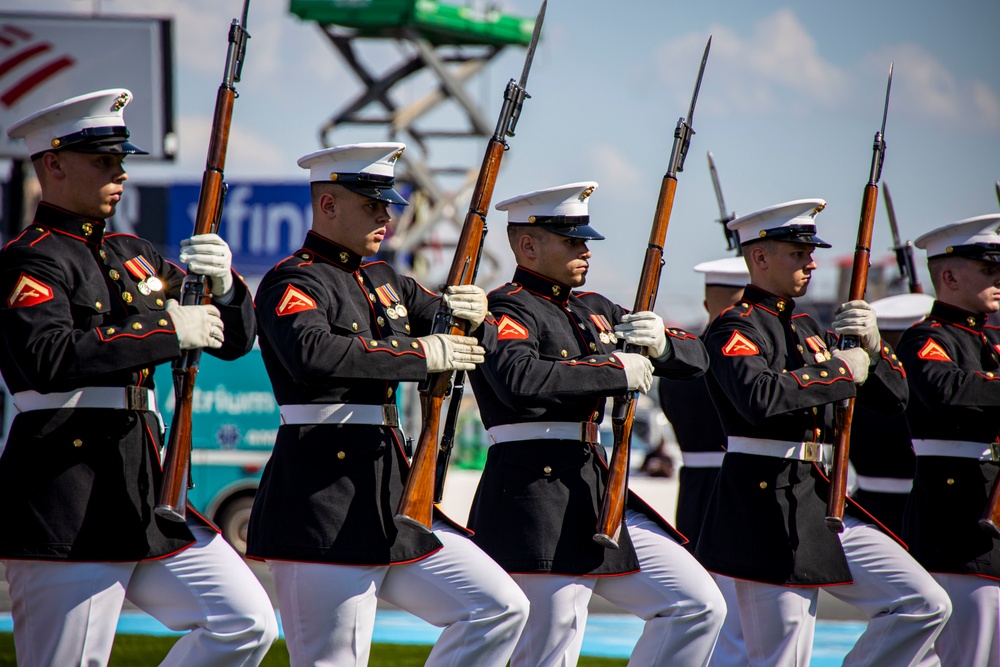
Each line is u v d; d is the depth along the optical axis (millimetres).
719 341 17969
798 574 17531
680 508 22594
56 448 13367
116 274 14000
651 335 16609
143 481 13781
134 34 66875
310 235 15750
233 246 80875
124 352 12867
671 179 17312
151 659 23984
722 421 18609
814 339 19062
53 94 67188
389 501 15055
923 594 17891
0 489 13391
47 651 13383
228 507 41906
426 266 87438
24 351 12719
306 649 14820
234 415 42219
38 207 13805
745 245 19125
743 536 17766
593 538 16203
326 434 14914
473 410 64875
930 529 19922
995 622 19641
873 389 18844
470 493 44969
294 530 14695
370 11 85938
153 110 67188
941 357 20078
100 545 13344
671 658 16453
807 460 18016
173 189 80625
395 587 15398
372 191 15398
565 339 17062
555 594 16266
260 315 14977
